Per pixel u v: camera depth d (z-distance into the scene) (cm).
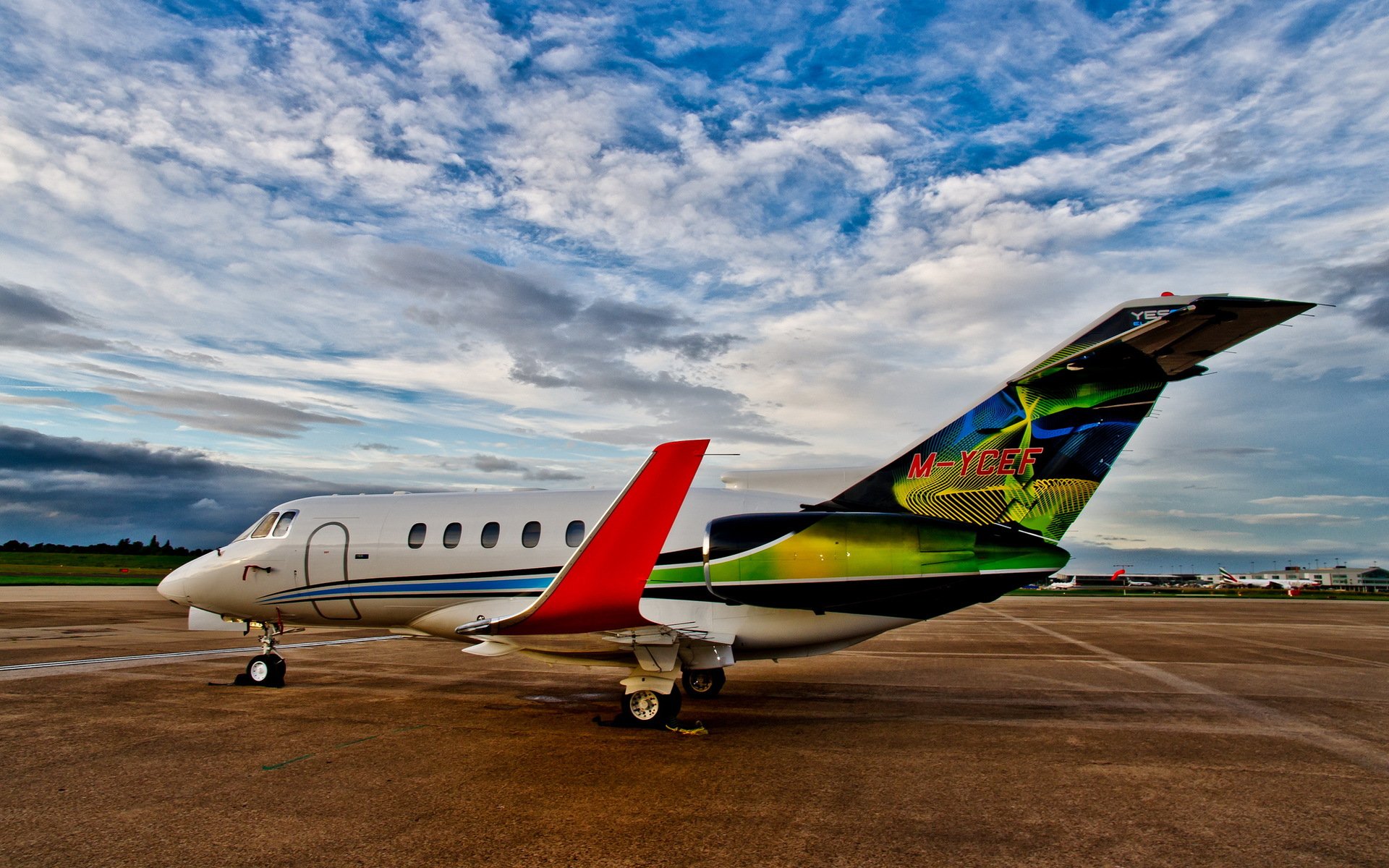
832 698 1041
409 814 552
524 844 492
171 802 578
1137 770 676
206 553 1220
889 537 891
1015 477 941
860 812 560
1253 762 708
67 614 2500
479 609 1069
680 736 809
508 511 1093
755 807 569
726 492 1038
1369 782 644
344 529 1130
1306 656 1573
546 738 797
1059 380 929
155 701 1009
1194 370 882
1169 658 1536
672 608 945
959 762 701
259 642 1806
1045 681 1205
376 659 1473
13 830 520
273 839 502
